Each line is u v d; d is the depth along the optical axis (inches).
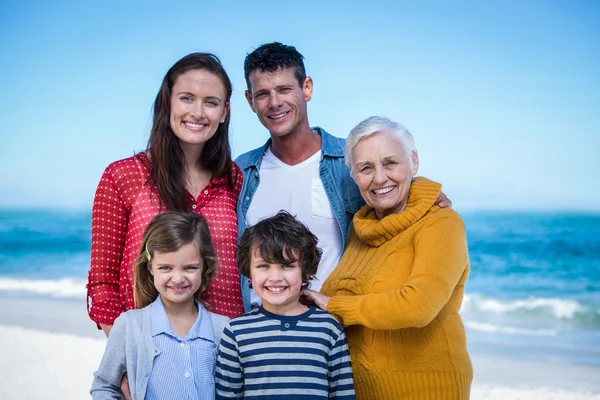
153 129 117.6
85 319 455.2
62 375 302.4
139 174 117.0
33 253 820.6
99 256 114.3
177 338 104.0
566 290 582.6
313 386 97.6
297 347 99.2
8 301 555.5
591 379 326.0
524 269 676.1
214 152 122.4
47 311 496.7
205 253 107.7
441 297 96.3
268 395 97.6
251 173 143.0
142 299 109.3
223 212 121.6
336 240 136.0
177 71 116.0
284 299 101.7
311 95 142.2
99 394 101.2
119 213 115.9
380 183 106.8
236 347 100.8
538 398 294.7
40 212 1060.5
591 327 474.0
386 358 103.9
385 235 108.0
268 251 100.5
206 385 103.3
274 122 135.6
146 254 105.8
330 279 115.1
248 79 139.1
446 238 100.3
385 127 107.7
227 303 117.8
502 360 371.9
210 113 115.9
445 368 102.6
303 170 139.7
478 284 614.2
